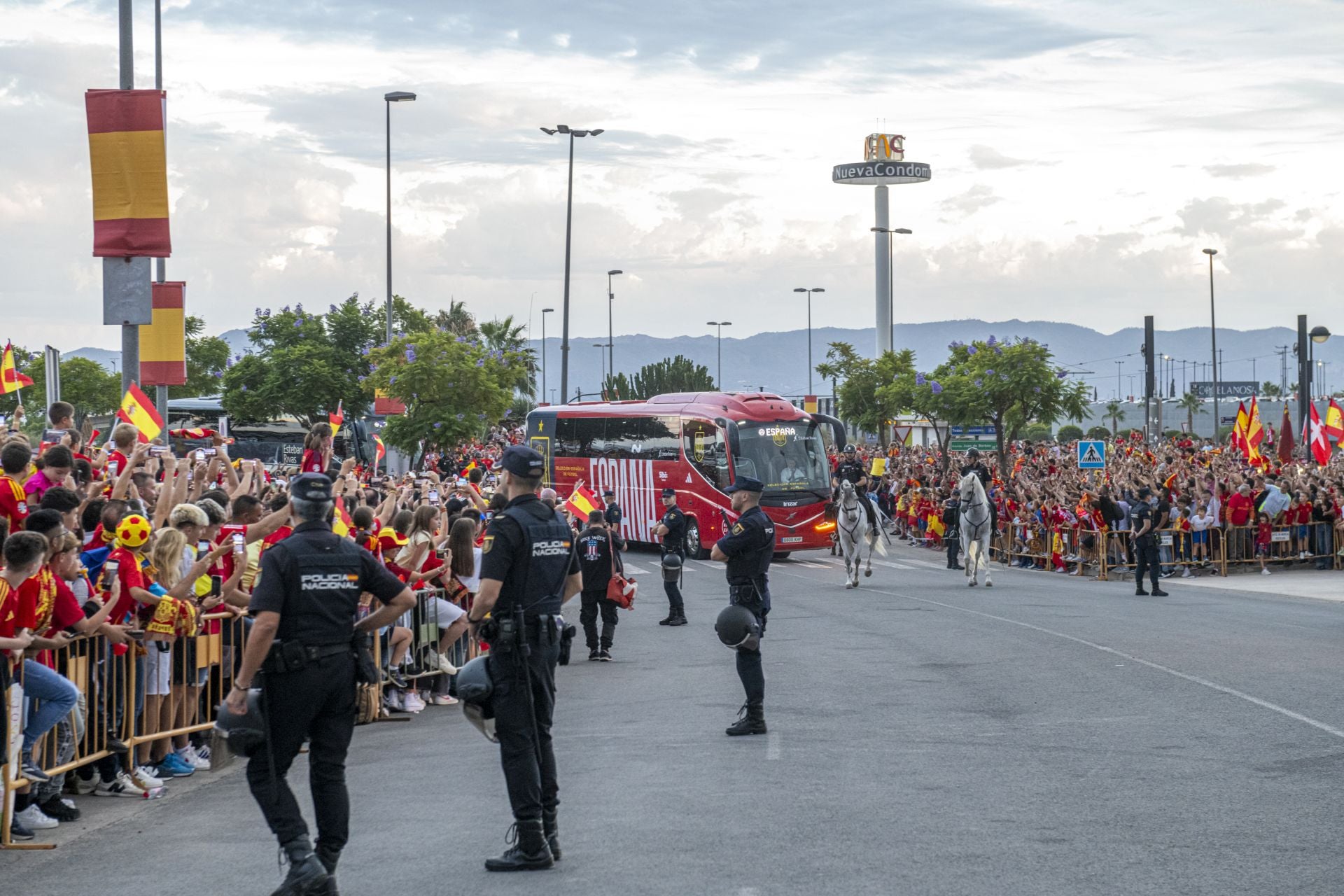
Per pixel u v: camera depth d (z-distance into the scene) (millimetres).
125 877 7141
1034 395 42469
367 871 7055
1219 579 28391
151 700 9789
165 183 13641
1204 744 10086
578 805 8477
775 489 33156
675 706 12641
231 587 10461
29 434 34406
